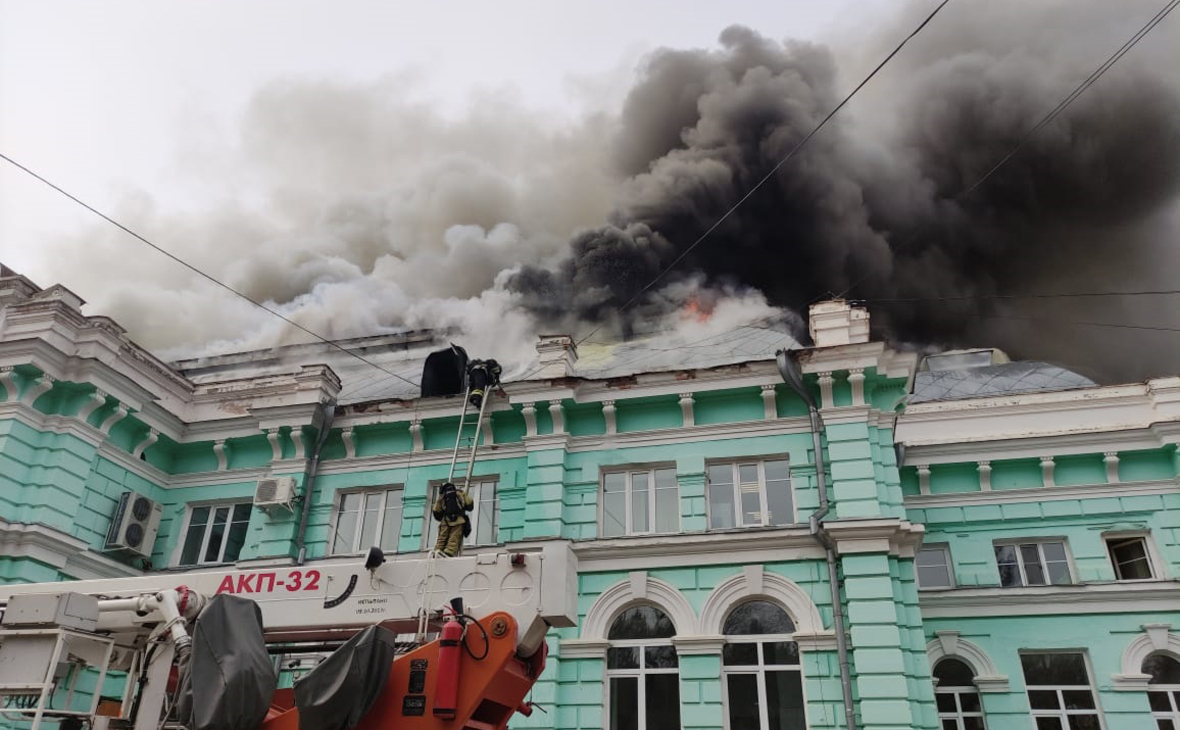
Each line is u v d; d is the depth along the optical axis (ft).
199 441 64.80
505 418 59.31
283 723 21.35
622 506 55.01
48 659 23.21
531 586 23.95
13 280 59.98
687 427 55.26
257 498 59.00
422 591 24.70
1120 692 54.34
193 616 25.03
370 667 21.16
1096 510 60.39
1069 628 57.00
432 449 60.03
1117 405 65.51
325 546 58.44
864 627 45.70
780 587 48.78
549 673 48.91
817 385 53.83
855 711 44.34
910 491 64.80
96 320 58.49
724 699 46.73
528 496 54.95
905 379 53.36
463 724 21.15
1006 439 63.10
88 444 57.11
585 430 57.36
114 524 58.44
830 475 51.37
